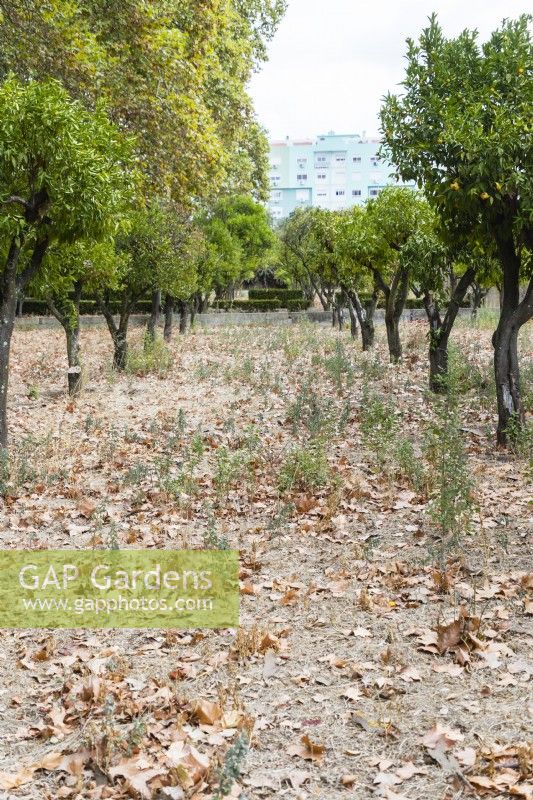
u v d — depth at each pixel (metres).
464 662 4.22
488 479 7.84
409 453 7.93
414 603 5.02
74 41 11.95
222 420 11.52
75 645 4.87
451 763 3.35
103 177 8.32
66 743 3.76
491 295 39.09
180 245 19.81
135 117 12.95
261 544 6.35
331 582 5.50
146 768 3.44
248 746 3.57
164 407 12.95
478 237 9.80
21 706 4.17
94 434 10.94
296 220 39.91
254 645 4.60
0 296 9.03
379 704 3.90
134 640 4.89
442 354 13.02
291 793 3.27
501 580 5.22
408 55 9.27
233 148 22.31
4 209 8.55
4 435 9.09
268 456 8.98
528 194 8.46
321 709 3.91
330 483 7.76
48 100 8.05
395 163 9.32
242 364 17.64
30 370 18.34
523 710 3.73
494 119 8.57
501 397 9.28
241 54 22.03
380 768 3.38
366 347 20.33
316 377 14.67
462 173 8.62
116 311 39.25
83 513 7.48
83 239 9.31
